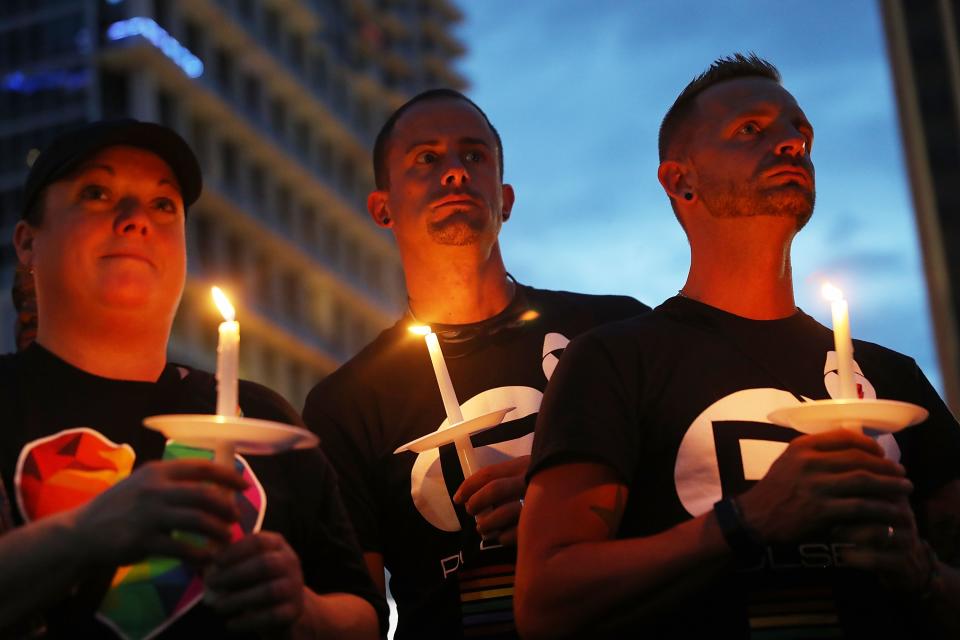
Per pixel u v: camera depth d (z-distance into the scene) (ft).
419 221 13.74
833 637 9.64
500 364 13.38
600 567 9.41
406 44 213.66
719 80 11.35
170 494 8.30
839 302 8.90
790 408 8.70
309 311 171.83
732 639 9.62
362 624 10.06
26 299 12.38
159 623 9.48
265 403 10.99
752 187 10.70
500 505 11.19
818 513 8.84
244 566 8.56
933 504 10.78
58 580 8.45
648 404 10.32
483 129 14.20
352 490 12.95
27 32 152.46
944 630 9.69
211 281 150.41
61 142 10.75
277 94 172.14
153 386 10.51
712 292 10.91
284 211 169.78
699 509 9.91
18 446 9.93
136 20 148.15
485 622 12.16
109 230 10.49
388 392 13.33
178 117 153.07
